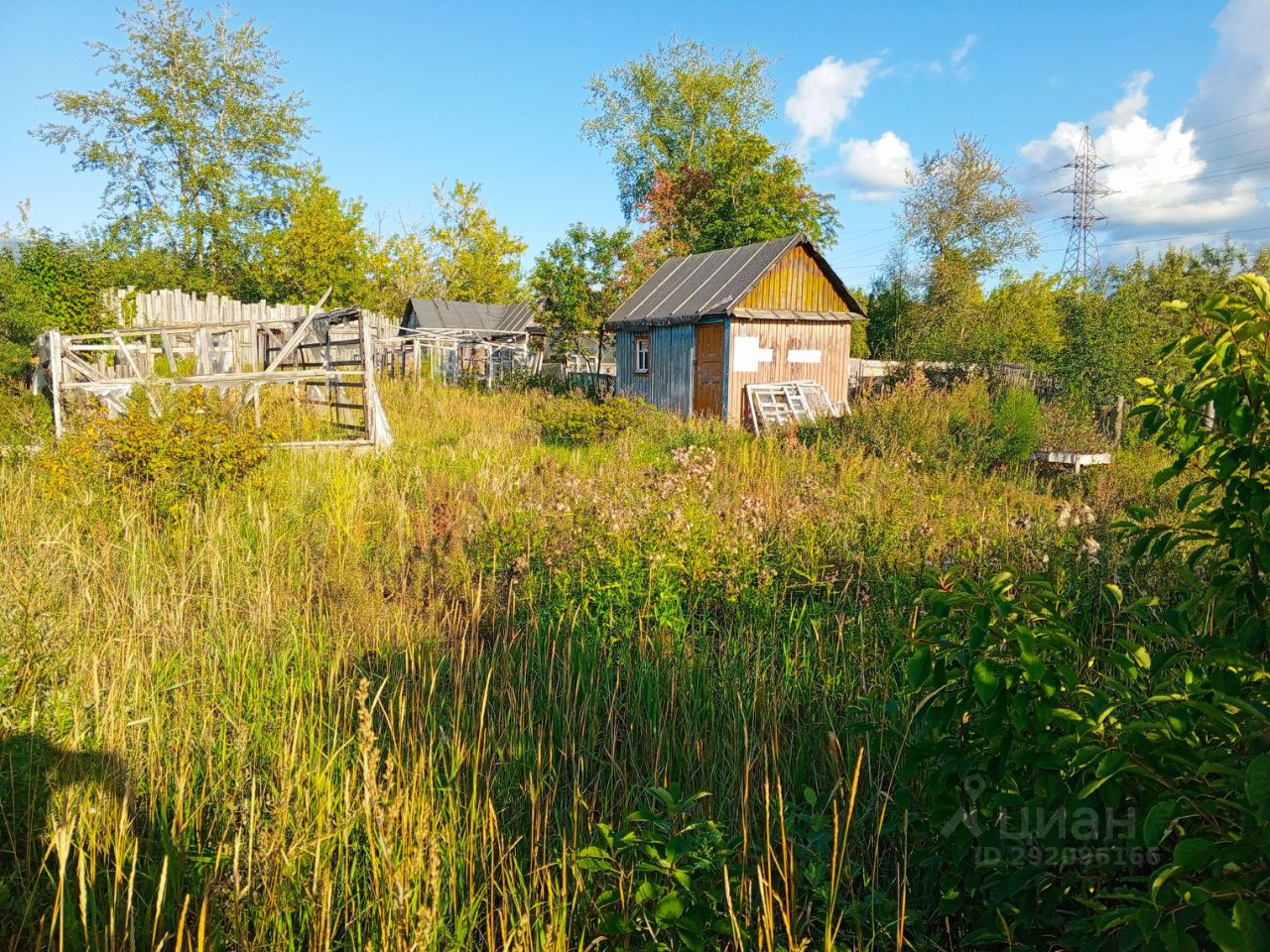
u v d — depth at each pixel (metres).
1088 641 4.73
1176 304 2.60
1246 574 2.61
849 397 22.02
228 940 2.70
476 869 3.07
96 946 2.57
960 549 6.31
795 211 38.41
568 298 32.81
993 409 14.42
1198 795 2.04
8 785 3.10
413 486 9.67
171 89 39.53
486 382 27.77
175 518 7.31
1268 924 1.76
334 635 5.12
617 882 2.96
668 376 21.72
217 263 40.78
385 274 54.72
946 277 31.38
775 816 3.29
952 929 2.85
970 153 35.62
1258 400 2.39
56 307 20.89
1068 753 2.26
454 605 5.58
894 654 2.72
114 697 3.63
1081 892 2.49
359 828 3.11
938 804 2.61
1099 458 12.83
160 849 3.07
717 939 2.74
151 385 8.98
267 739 3.73
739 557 6.20
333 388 16.41
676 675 4.55
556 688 4.57
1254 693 2.34
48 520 6.95
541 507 7.13
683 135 47.22
